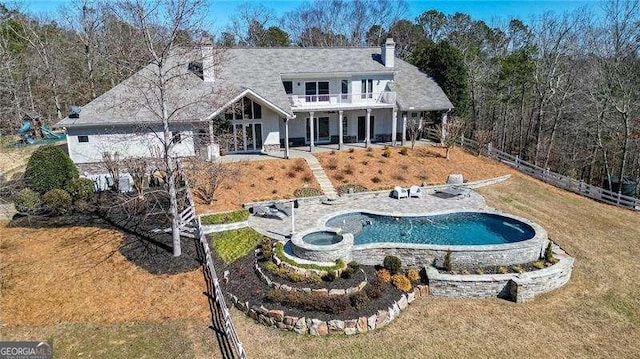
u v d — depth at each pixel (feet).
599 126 112.98
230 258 63.77
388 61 124.26
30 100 142.00
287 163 102.78
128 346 46.98
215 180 82.17
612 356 48.29
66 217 74.64
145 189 87.86
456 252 61.77
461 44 198.29
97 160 96.58
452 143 113.50
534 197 95.14
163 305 53.62
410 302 57.06
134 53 78.84
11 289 55.06
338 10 251.60
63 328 49.49
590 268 66.49
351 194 89.97
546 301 58.29
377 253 63.21
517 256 63.00
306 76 118.42
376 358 46.57
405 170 103.45
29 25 163.12
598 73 118.21
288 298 51.65
